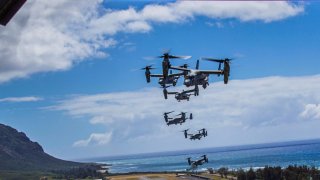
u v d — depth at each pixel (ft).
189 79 267.39
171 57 208.74
